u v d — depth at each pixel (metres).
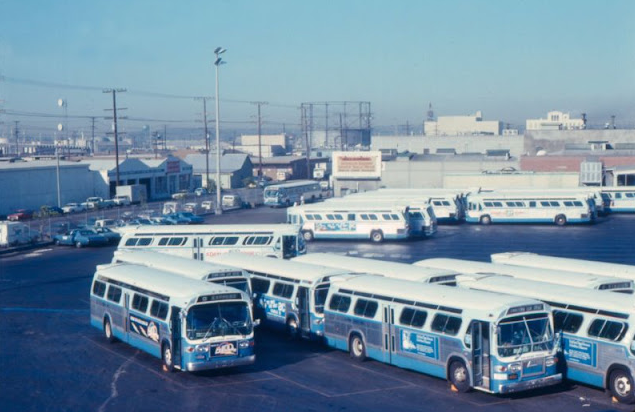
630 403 20.05
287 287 28.66
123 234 44.81
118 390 22.03
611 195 75.38
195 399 21.02
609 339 20.58
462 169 94.12
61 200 99.06
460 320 21.31
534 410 19.72
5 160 115.38
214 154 156.25
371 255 50.88
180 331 23.09
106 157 148.00
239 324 23.12
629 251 49.16
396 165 95.94
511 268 27.19
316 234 60.41
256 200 106.62
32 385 22.72
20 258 54.62
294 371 24.06
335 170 97.94
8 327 31.56
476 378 20.88
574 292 22.47
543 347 20.66
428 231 59.62
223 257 32.91
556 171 89.69
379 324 24.28
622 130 112.44
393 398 20.95
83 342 28.62
